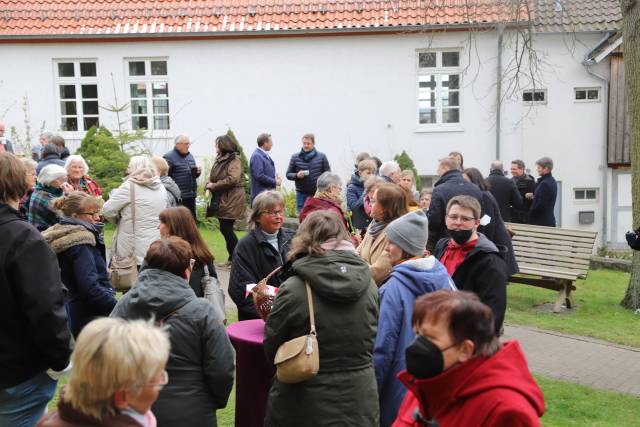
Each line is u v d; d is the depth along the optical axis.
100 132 15.52
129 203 6.31
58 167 6.34
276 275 4.81
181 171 10.80
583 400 5.77
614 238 20.02
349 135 17.88
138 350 2.16
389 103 17.75
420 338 2.34
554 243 9.77
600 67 19.30
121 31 17.56
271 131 17.97
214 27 17.61
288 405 3.46
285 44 17.72
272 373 4.26
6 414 3.39
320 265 3.43
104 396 2.14
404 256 4.01
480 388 2.25
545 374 6.53
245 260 4.86
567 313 9.20
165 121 18.20
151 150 17.92
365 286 3.48
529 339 7.77
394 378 3.78
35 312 3.29
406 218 3.99
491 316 2.35
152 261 3.52
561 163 19.67
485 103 17.55
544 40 18.81
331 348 3.43
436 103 17.89
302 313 3.41
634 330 8.30
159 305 3.40
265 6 18.11
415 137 17.80
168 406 3.34
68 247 4.77
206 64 17.86
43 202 6.22
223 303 4.77
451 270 4.50
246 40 17.75
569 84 19.28
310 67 17.77
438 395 2.34
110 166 14.73
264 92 17.86
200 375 3.46
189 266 3.59
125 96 18.02
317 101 17.83
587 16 18.75
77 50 17.81
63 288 3.84
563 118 19.45
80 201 4.97
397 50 17.61
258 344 4.15
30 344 3.40
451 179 6.99
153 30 17.58
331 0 18.14
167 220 4.68
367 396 3.49
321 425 3.39
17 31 17.58
